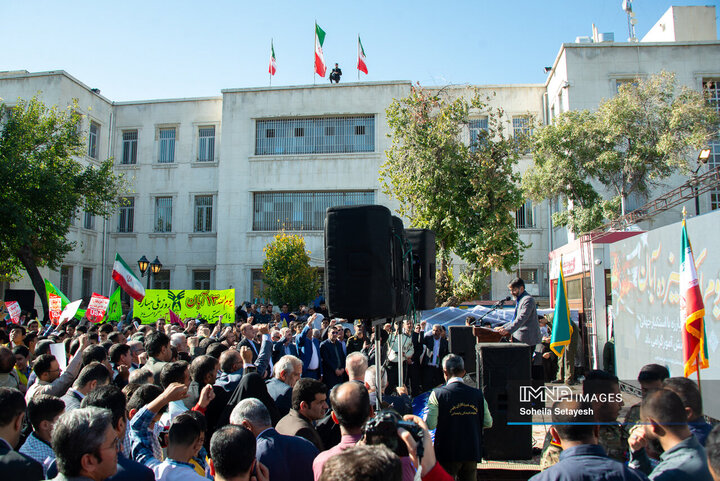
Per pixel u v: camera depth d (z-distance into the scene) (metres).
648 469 3.82
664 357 7.20
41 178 21.00
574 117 19.66
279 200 29.33
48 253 22.70
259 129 29.92
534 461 7.11
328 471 2.04
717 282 6.22
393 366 10.62
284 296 23.80
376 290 5.46
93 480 3.16
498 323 13.54
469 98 27.98
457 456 5.48
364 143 28.98
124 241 30.92
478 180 17.08
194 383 5.77
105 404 4.00
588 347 13.15
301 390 4.80
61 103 27.45
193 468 4.20
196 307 15.59
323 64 30.53
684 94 18.67
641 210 10.57
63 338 10.51
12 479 3.36
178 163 31.02
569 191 20.05
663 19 27.38
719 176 8.01
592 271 12.55
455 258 27.62
